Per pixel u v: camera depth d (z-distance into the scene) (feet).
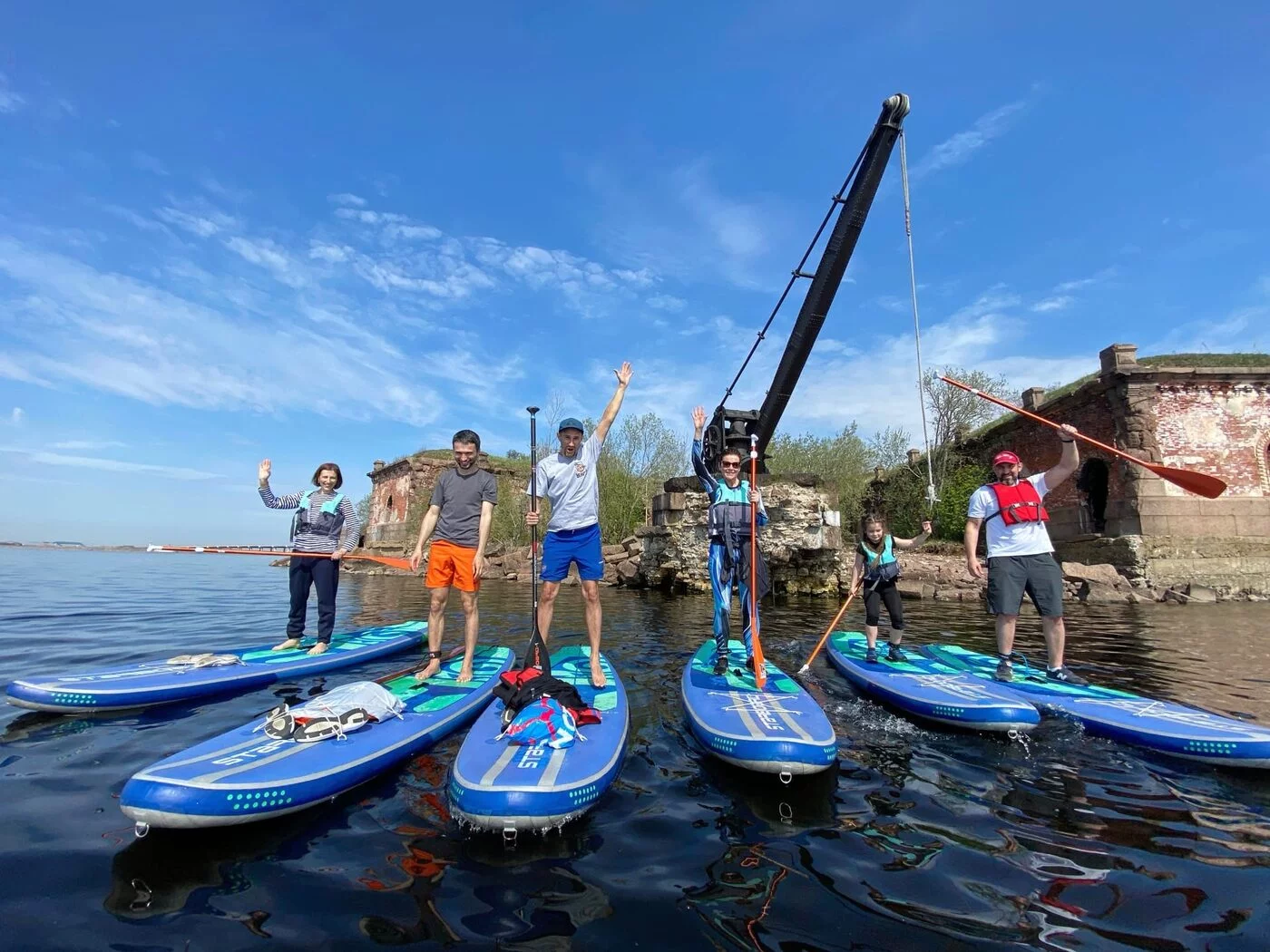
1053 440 65.41
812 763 11.32
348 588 59.72
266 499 21.50
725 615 17.87
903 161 29.86
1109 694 15.87
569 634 28.07
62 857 8.66
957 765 12.39
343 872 8.43
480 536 17.16
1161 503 54.54
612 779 11.25
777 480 49.11
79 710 14.84
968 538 18.60
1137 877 8.40
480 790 9.46
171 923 7.30
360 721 12.50
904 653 20.58
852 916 7.54
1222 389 56.18
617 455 81.46
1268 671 20.43
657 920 7.44
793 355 40.45
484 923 7.37
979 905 7.76
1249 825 9.86
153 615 32.94
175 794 9.07
